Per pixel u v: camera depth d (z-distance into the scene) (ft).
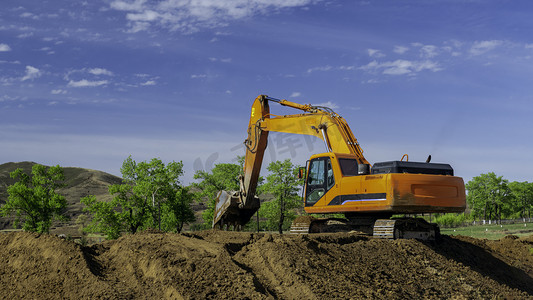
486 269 47.60
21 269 31.89
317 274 30.71
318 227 50.65
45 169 160.35
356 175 45.11
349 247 37.81
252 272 30.30
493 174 241.14
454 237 57.72
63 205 155.94
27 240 35.24
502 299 37.04
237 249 34.99
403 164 42.42
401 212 43.21
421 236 48.44
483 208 243.40
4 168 552.41
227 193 50.72
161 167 149.89
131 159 153.07
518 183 268.82
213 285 27.40
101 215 141.79
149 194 145.28
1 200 358.84
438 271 38.52
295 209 165.89
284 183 153.99
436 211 42.75
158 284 27.55
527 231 144.77
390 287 32.14
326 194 46.65
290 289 28.66
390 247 40.04
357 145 47.67
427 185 41.86
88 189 490.49
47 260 31.60
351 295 28.89
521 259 58.29
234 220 50.31
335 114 48.96
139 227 147.43
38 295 27.99
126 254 31.99
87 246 34.30
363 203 42.86
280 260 31.22
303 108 51.55
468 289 36.76
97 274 29.48
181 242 34.17
